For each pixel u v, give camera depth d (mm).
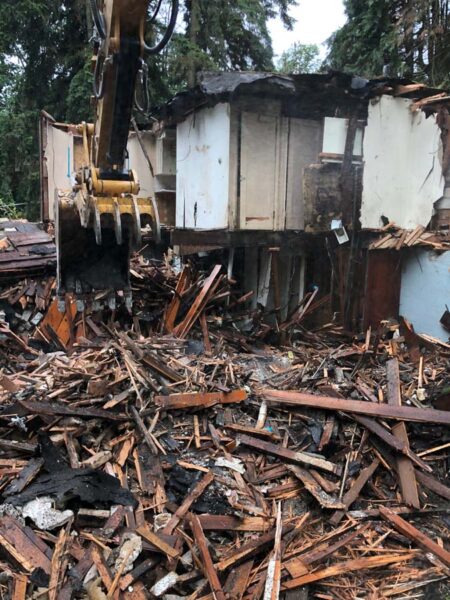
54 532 4230
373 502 5398
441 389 7141
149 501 4816
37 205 21984
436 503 5449
